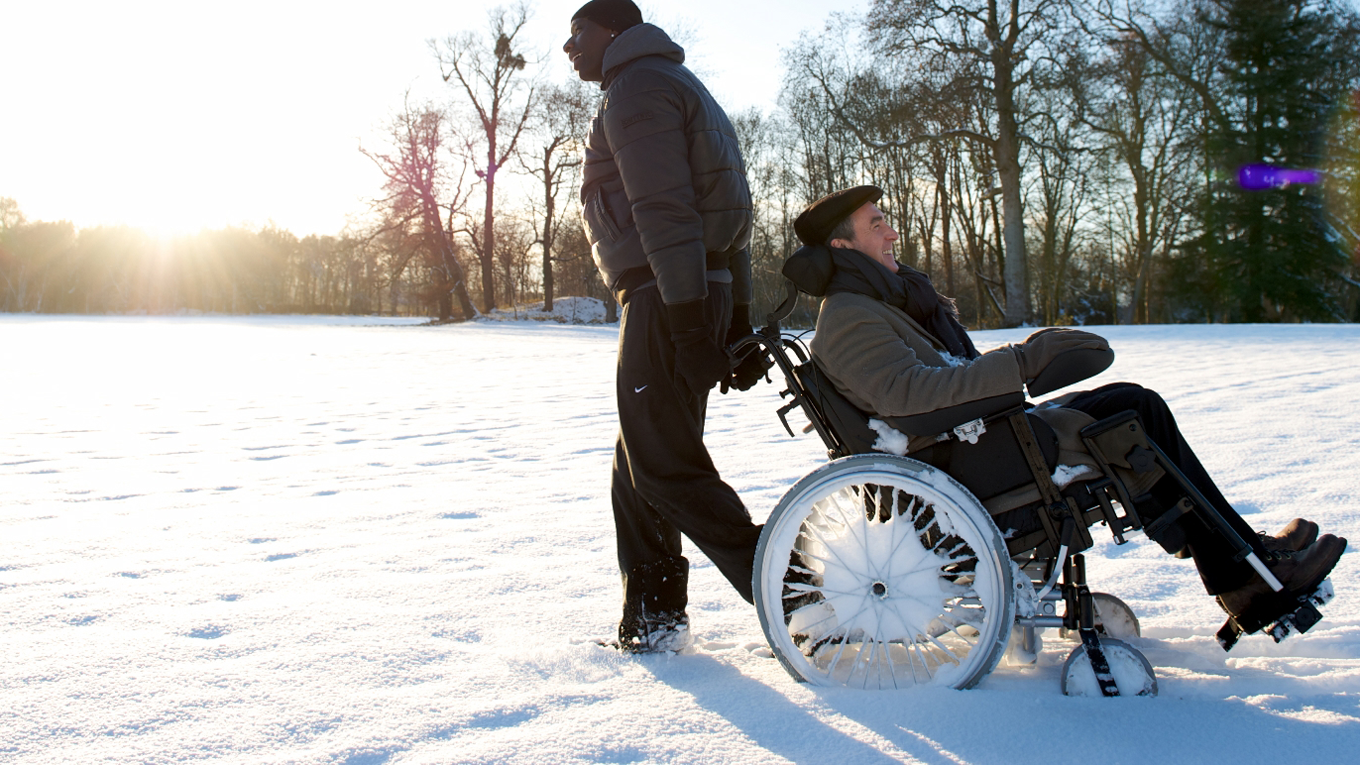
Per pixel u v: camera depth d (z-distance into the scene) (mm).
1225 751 1722
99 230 82812
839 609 2154
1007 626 2020
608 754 1755
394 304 67000
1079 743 1771
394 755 1748
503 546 3363
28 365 13109
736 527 2309
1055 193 37344
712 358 2205
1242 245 31250
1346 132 30859
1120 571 2902
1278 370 8492
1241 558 2012
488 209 38750
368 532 3594
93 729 1854
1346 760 1676
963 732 1829
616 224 2381
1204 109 31656
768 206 42469
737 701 2016
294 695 2025
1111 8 29266
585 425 6727
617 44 2348
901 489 2111
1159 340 14039
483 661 2262
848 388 2215
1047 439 2111
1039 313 38500
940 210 41125
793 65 34062
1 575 2994
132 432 6613
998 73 26594
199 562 3160
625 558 2408
